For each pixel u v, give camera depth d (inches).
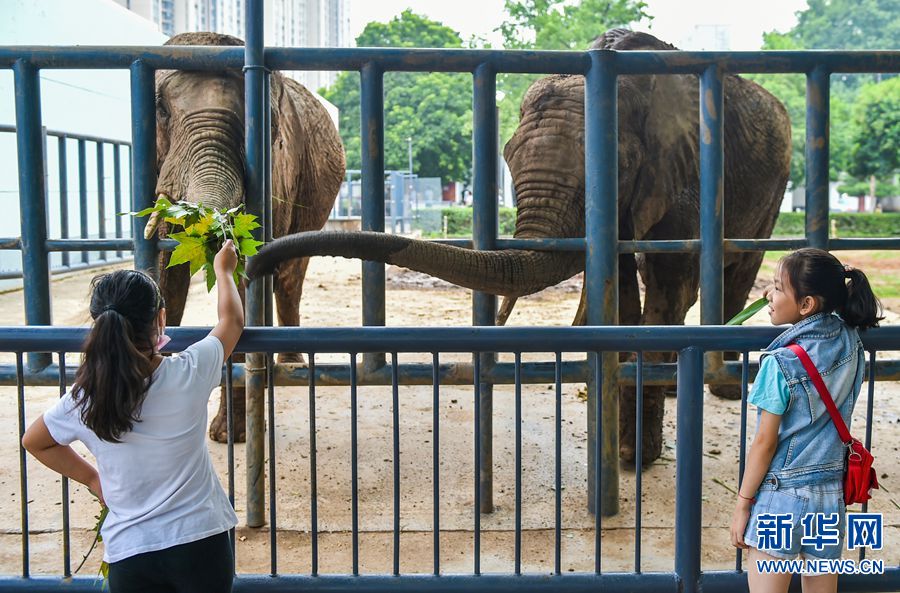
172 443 106.3
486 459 194.9
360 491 209.0
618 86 221.0
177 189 205.2
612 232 189.5
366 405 289.4
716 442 247.8
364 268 189.5
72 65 182.5
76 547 177.0
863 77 2134.6
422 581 128.0
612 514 193.9
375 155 186.5
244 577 128.1
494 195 192.1
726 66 188.4
